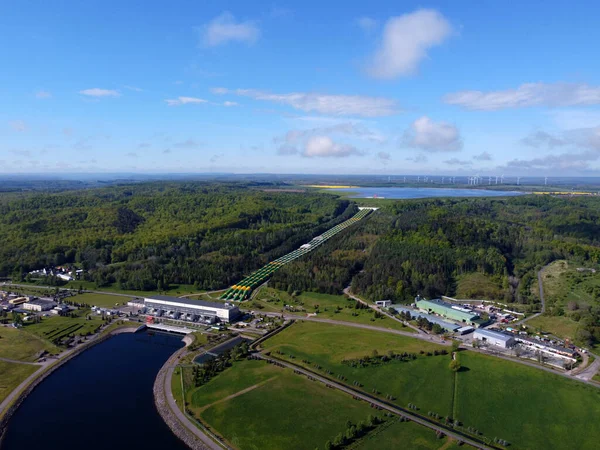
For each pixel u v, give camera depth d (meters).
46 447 150.62
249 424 159.62
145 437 155.75
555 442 149.12
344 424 159.00
